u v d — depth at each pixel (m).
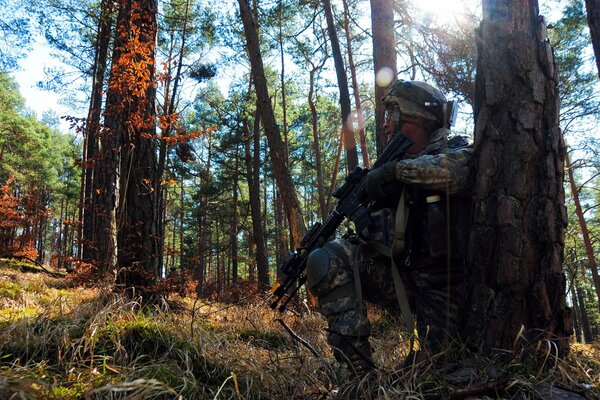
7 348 2.17
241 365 2.38
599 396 1.54
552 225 1.85
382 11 8.11
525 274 1.84
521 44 1.94
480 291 1.89
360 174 2.29
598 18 5.39
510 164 1.90
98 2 14.60
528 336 1.80
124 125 5.05
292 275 2.43
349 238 2.37
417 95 2.24
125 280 4.67
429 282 2.08
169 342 2.38
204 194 26.06
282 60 21.58
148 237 4.85
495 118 1.95
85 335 2.20
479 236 1.92
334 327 2.12
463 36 8.97
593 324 28.30
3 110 28.62
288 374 2.37
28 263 14.16
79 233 10.59
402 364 2.02
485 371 1.71
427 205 2.02
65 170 42.22
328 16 10.61
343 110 10.29
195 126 28.56
